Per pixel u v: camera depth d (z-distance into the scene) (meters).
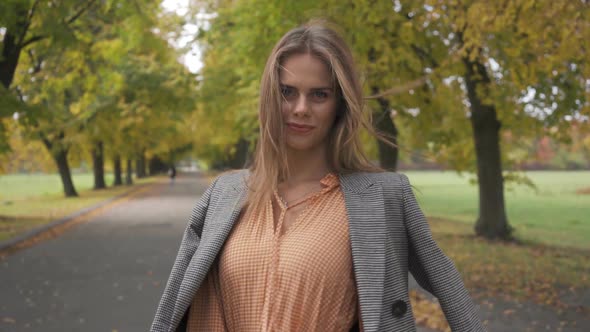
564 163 82.69
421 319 5.91
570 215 21.06
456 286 1.48
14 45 13.47
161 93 24.12
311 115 1.53
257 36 9.98
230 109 22.81
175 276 1.61
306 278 1.41
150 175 87.94
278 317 1.41
